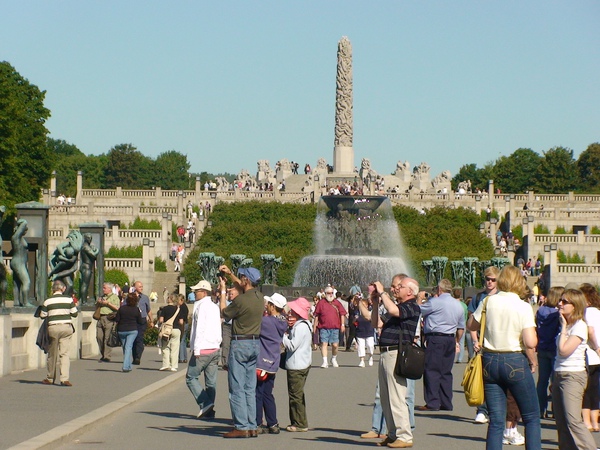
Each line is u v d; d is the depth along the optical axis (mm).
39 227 42531
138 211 118438
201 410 25453
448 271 102125
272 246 112375
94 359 43812
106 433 22281
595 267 98562
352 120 142375
